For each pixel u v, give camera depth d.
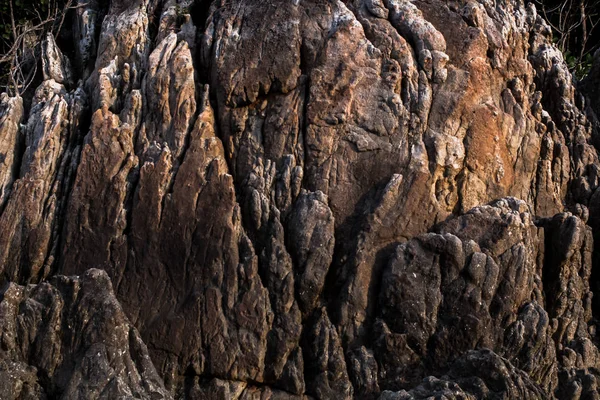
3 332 7.80
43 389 7.79
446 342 8.17
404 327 8.21
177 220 8.36
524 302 8.35
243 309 8.21
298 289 8.33
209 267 8.27
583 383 8.20
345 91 8.70
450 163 8.60
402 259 8.29
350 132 8.67
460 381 7.80
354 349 8.27
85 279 8.02
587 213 9.00
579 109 9.85
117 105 9.08
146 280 8.34
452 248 8.21
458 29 9.12
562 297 8.59
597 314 8.91
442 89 8.84
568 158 9.38
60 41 10.95
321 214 8.41
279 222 8.42
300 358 8.25
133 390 7.69
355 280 8.31
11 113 9.02
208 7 9.80
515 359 8.17
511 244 8.36
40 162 8.72
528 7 10.05
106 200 8.46
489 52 9.20
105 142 8.57
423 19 9.08
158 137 8.73
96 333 7.80
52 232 8.57
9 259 8.52
